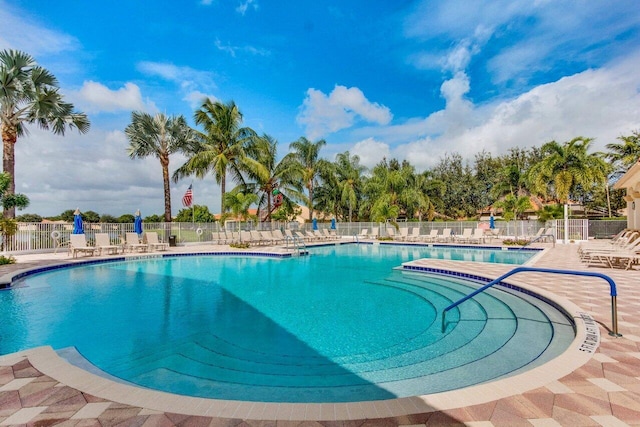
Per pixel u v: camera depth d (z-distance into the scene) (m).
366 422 2.14
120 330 4.96
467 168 36.94
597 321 4.23
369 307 6.20
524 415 2.21
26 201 13.20
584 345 3.42
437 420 2.16
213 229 20.03
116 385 2.67
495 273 8.17
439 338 4.57
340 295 7.16
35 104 14.51
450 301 6.59
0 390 2.59
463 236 19.06
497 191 29.69
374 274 9.77
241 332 4.88
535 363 3.66
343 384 3.29
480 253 15.51
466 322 5.23
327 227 25.50
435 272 9.23
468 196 34.59
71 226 15.02
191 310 6.02
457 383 3.27
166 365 3.78
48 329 5.00
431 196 31.50
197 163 19.09
